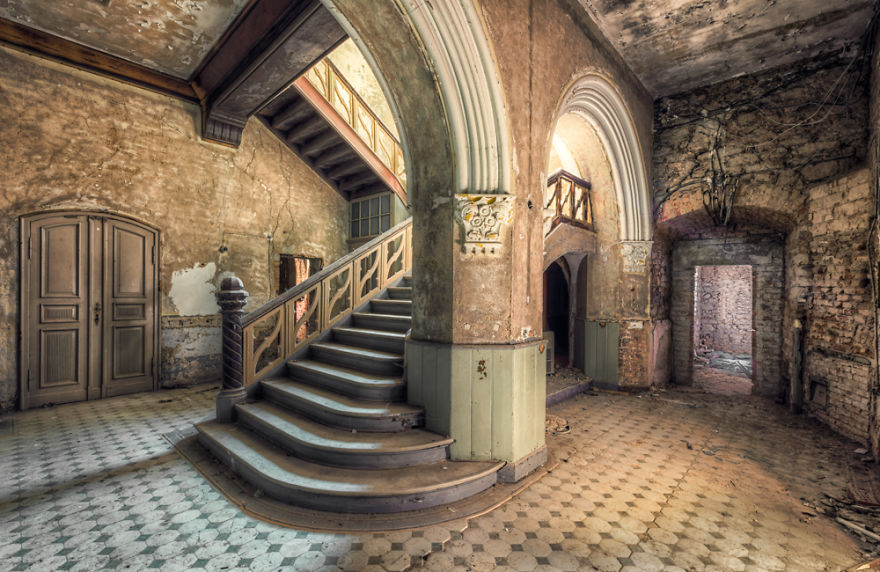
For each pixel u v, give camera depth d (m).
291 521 2.56
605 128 5.43
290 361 4.56
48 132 4.96
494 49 2.96
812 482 3.22
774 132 5.31
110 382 5.52
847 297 4.42
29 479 3.12
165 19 4.66
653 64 5.38
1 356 4.73
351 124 6.91
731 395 6.21
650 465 3.52
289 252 7.59
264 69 5.04
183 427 4.32
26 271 4.85
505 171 3.08
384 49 3.04
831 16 4.34
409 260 6.21
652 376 6.61
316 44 4.56
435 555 2.26
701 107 5.91
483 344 3.11
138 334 5.75
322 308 4.96
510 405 3.11
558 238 5.67
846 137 4.78
